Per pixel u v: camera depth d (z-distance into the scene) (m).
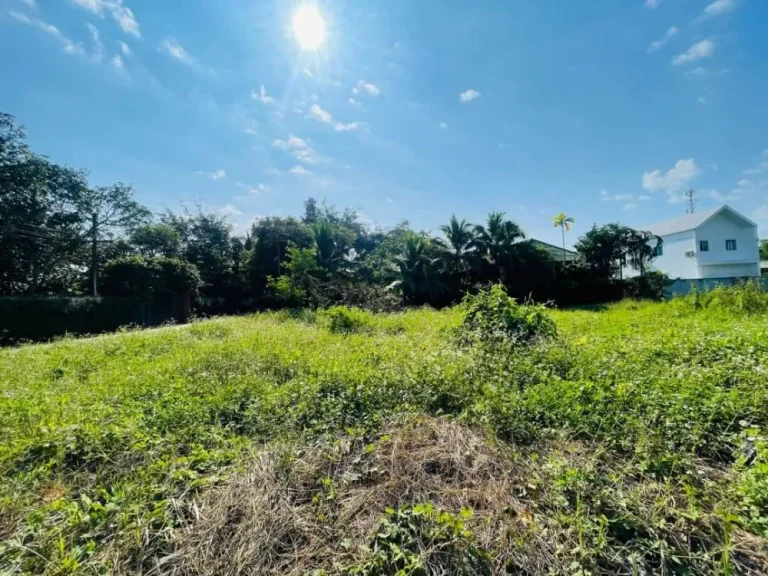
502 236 19.11
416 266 18.19
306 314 12.30
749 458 2.08
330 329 8.49
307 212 29.36
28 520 1.78
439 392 3.18
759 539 1.58
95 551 1.63
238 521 1.78
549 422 2.60
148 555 1.62
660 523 1.62
